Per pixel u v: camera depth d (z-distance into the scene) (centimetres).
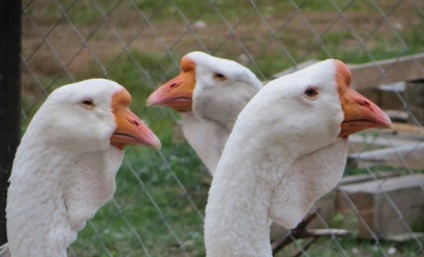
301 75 593
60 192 613
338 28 1905
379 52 1664
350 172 1171
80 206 615
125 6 1867
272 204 593
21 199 611
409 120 1191
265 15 1973
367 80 1116
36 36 1619
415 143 1134
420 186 1126
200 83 819
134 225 1154
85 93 610
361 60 1592
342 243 1098
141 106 1472
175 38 1806
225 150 593
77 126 609
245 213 588
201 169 1267
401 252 1092
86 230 1123
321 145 595
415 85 1179
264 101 586
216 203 591
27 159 611
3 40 818
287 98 585
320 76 591
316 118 588
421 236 1115
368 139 1164
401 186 1130
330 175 601
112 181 623
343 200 1122
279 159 588
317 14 1986
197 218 1175
